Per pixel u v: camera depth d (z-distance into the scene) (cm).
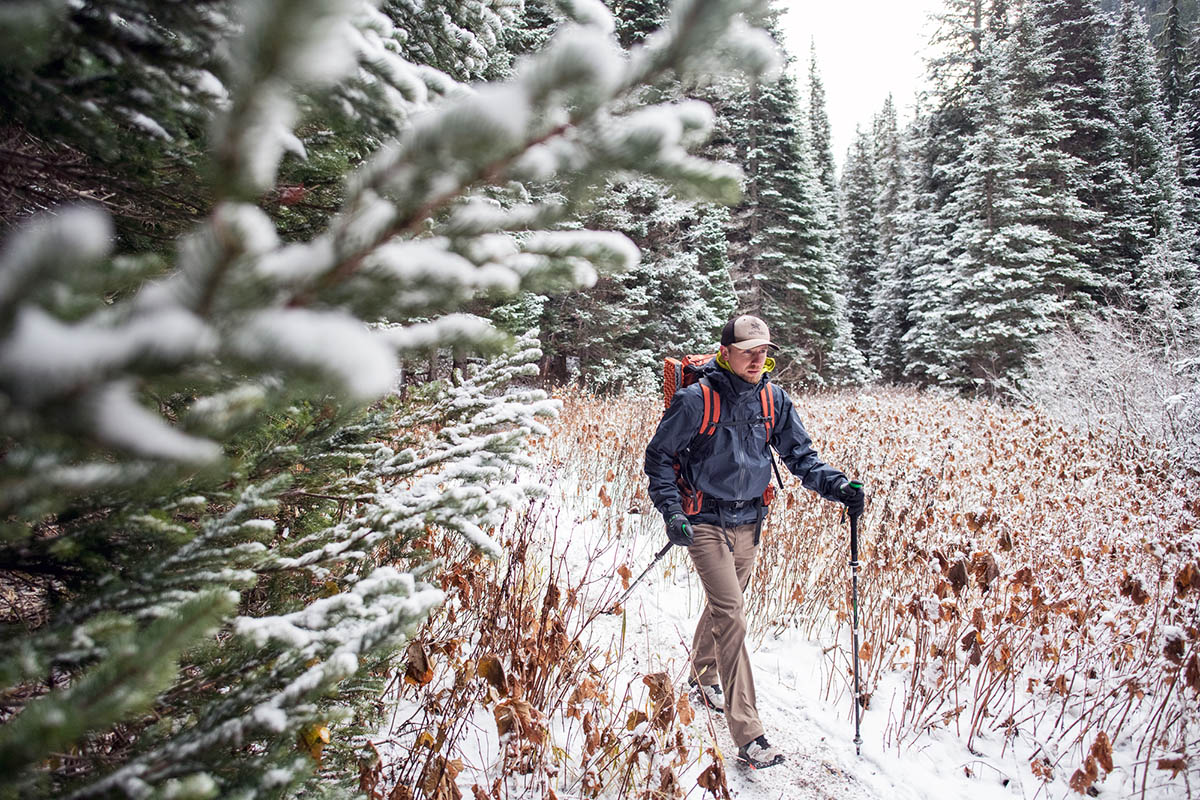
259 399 71
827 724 311
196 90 97
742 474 285
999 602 374
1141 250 2016
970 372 1847
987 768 285
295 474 163
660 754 261
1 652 87
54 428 43
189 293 48
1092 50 2325
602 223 1234
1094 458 632
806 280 2067
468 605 278
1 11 73
